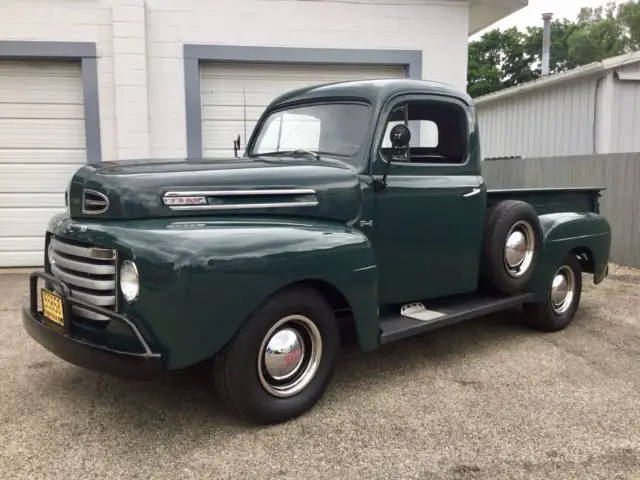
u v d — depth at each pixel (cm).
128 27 733
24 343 468
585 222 526
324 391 346
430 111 424
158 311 276
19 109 756
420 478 274
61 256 328
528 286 481
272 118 457
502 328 530
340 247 334
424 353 456
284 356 322
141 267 276
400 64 818
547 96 1273
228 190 316
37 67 752
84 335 303
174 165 336
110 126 757
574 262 525
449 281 427
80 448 296
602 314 585
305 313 327
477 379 400
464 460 290
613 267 845
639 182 832
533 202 500
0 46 725
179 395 363
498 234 438
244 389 305
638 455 297
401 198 388
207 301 283
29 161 765
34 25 729
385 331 370
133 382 384
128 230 288
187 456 290
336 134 396
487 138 1547
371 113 381
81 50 739
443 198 411
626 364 434
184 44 760
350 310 344
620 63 1058
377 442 307
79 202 319
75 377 393
